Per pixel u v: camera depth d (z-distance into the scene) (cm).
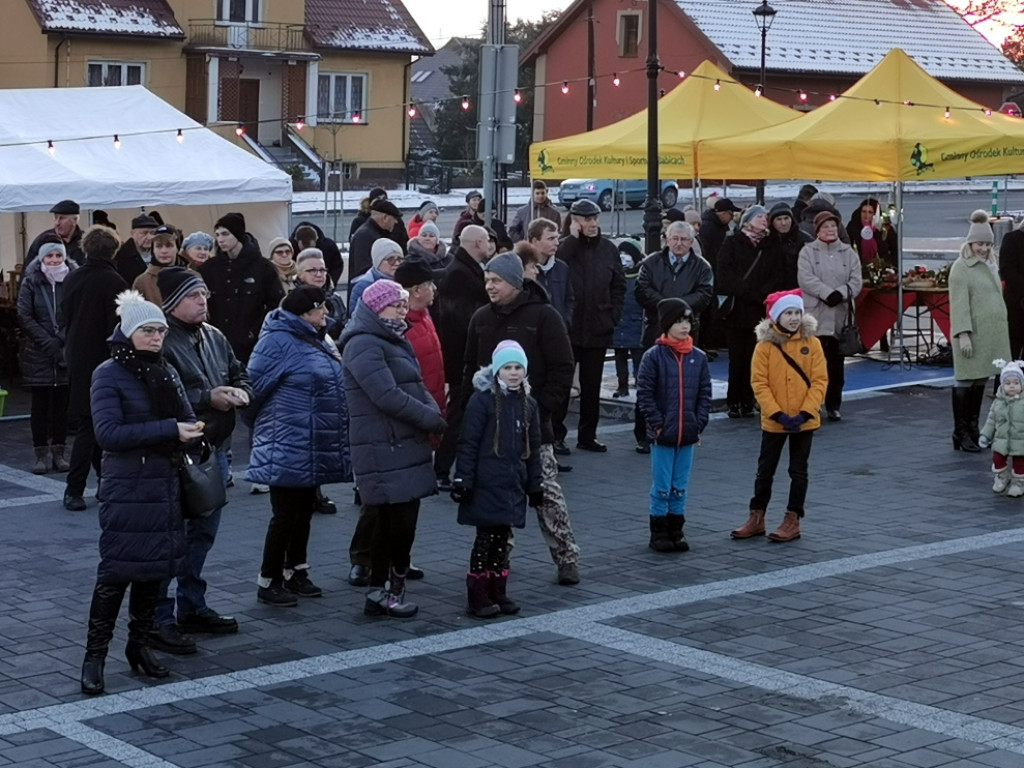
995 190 3853
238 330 1246
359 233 1453
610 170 1994
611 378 1709
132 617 728
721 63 5375
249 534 1032
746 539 1027
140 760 618
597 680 728
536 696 704
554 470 913
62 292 1116
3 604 859
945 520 1083
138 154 1781
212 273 1248
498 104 1495
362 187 5488
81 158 1734
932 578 924
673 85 5547
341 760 620
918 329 1870
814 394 1009
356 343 820
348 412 831
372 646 784
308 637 800
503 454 829
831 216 1466
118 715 675
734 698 701
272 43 5322
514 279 948
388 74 5641
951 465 1280
